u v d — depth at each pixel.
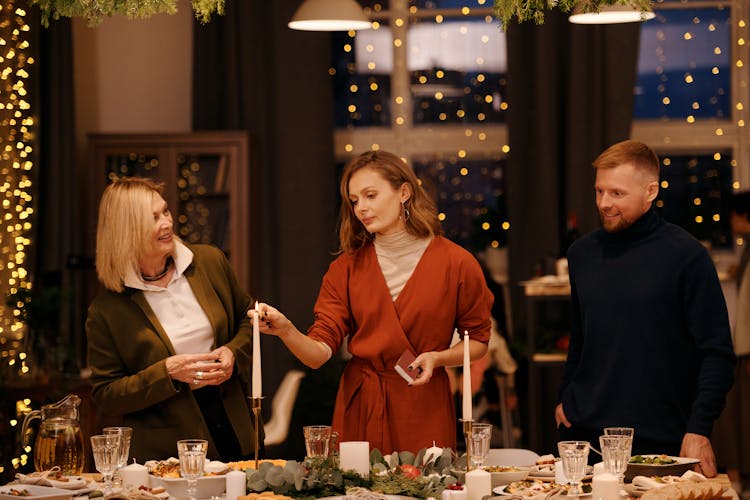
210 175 6.94
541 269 6.77
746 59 7.41
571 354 3.71
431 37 7.70
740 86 7.43
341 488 2.80
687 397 3.44
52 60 6.97
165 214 3.40
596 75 7.07
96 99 7.60
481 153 7.64
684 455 3.27
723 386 3.30
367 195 3.33
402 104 7.70
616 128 7.06
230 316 3.54
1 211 6.14
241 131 7.05
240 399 3.47
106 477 2.86
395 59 7.71
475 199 7.64
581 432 3.54
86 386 5.76
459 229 7.65
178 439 3.35
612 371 3.44
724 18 7.47
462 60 7.68
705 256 3.40
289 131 7.34
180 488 2.84
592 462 3.49
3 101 6.16
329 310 3.45
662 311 3.40
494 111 7.66
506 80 7.20
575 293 3.64
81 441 3.04
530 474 3.05
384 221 3.33
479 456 2.84
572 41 7.08
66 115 7.02
